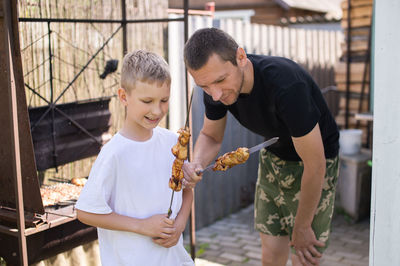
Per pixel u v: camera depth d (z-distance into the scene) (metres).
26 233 2.22
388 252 1.81
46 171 3.06
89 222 1.75
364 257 4.11
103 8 3.33
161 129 1.97
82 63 3.25
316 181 2.14
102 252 1.87
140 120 1.77
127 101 1.79
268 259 2.78
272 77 2.09
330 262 3.99
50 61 3.01
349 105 5.72
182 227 1.93
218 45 1.88
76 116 3.16
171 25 4.33
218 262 3.99
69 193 2.76
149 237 1.83
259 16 10.22
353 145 5.13
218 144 2.64
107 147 1.78
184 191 2.04
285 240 2.76
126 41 3.48
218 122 2.55
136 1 3.52
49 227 2.31
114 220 1.75
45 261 2.58
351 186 5.01
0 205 2.45
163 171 1.88
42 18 2.95
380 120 1.78
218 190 5.16
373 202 1.84
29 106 2.93
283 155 2.55
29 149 2.24
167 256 1.88
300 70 2.25
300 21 9.51
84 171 3.31
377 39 1.75
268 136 2.43
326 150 2.47
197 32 1.95
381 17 1.73
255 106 2.22
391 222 1.79
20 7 2.82
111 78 3.44
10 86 2.08
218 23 5.25
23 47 2.87
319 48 7.54
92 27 3.29
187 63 1.93
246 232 4.78
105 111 3.37
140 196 1.81
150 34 3.70
